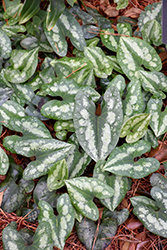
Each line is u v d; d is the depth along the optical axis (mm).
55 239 835
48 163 864
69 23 946
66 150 869
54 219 848
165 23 892
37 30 952
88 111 881
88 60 931
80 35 951
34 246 828
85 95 882
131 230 886
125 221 893
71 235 874
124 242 880
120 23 989
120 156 878
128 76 937
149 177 923
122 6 996
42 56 975
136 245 879
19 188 883
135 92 916
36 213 880
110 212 882
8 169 889
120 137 925
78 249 865
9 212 868
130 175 868
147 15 995
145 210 873
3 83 922
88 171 919
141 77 934
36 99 926
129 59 943
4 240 826
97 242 857
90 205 855
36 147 871
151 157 901
